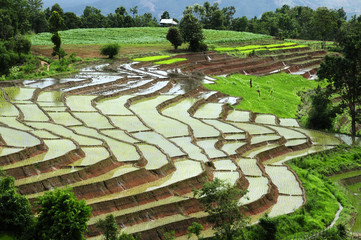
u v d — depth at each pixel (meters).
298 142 66.69
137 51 137.88
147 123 66.00
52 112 66.31
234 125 70.25
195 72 115.06
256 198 43.72
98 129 59.16
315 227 40.72
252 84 110.50
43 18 177.12
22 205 31.28
